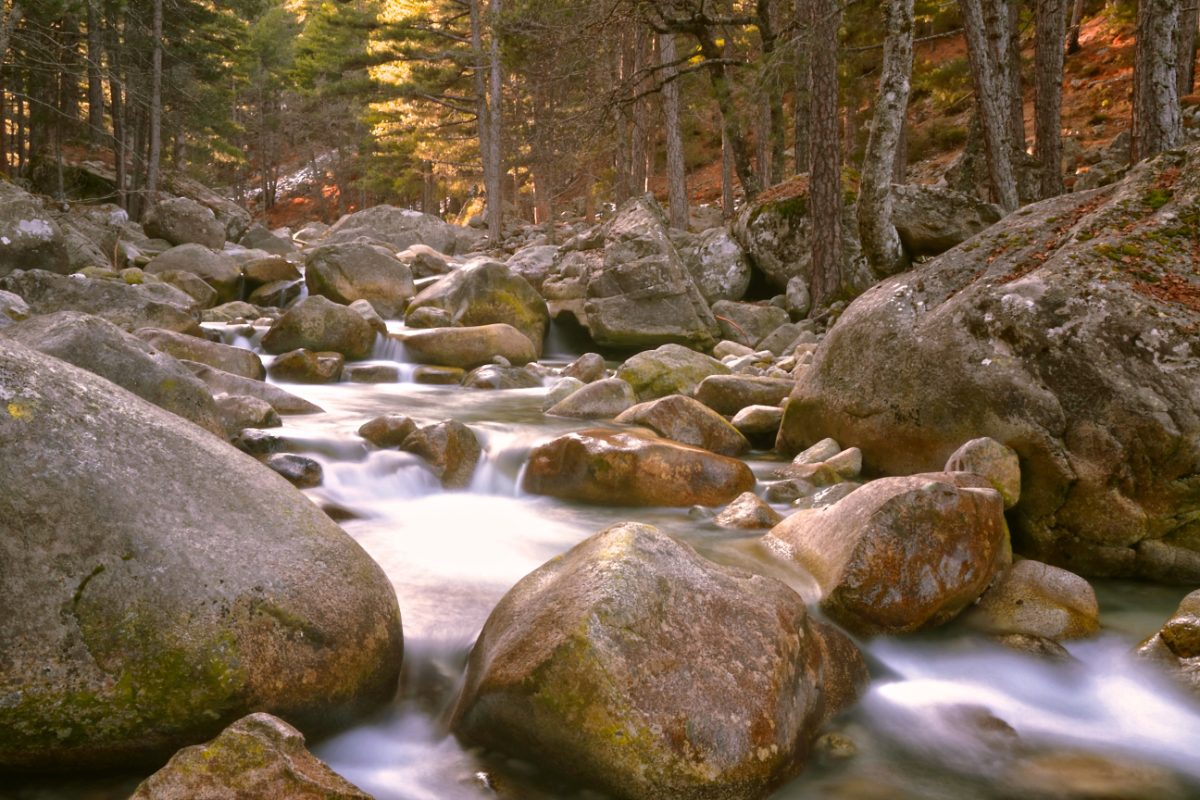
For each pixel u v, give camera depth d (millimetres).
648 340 15016
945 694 4152
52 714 2953
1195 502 5238
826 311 14688
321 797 2648
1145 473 5324
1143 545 5355
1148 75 12742
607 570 3498
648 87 27500
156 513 3357
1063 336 5801
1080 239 6527
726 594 3662
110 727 3029
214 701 3139
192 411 6227
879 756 3629
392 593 3924
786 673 3494
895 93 10594
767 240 17000
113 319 12508
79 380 3730
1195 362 5383
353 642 3521
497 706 3338
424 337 12906
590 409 9305
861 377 7102
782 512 6242
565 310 16219
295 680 3314
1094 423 5520
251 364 10320
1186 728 3857
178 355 9930
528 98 35062
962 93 30016
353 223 32000
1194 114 16938
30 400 3395
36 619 2992
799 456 7340
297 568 3520
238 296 18312
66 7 23406
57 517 3154
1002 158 14211
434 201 52094
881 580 4477
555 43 24453
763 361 12508
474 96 38375
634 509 6406
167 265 17750
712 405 9367
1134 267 6078
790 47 15383
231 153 38000
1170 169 6945
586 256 17750
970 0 14219
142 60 29844
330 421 8438
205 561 3316
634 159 28109
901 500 4641
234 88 46344
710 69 19938
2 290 12047
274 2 58219
